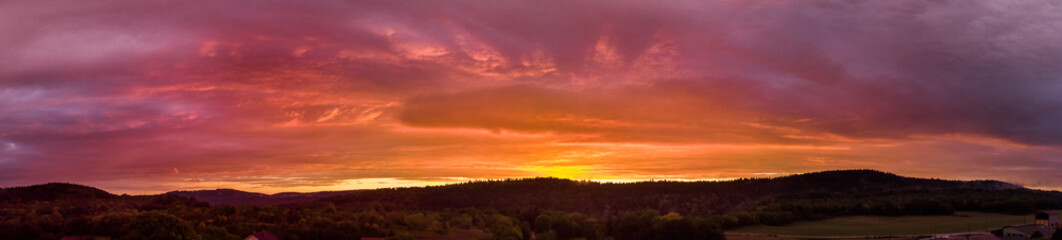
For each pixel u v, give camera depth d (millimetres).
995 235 185000
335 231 187375
